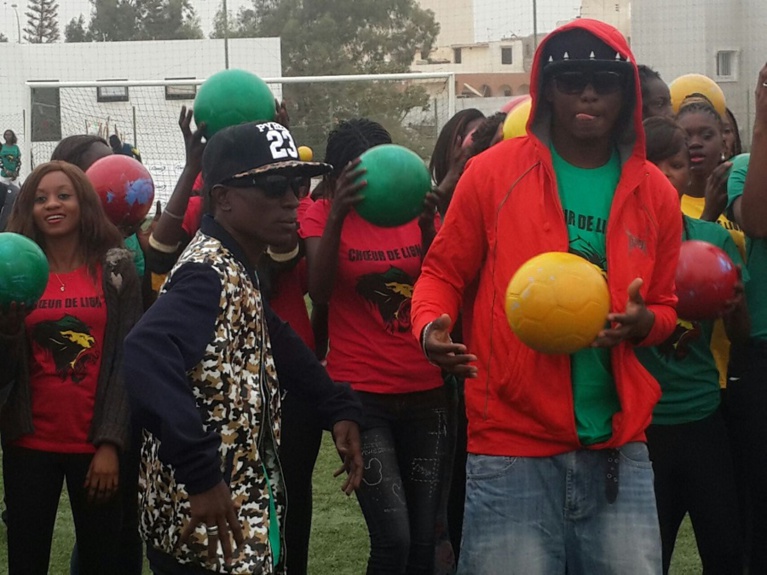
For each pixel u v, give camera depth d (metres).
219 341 2.98
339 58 42.94
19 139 30.03
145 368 2.81
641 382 3.43
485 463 3.42
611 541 3.35
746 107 18.92
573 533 3.39
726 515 4.22
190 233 4.70
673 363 4.20
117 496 4.26
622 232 3.41
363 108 20.36
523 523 3.36
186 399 2.83
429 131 19.89
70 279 4.25
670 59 19.77
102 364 4.19
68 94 22.27
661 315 3.46
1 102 30.48
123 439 4.12
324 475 7.57
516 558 3.35
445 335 3.35
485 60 48.75
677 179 4.47
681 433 4.23
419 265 4.48
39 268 3.95
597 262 3.40
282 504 3.16
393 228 4.50
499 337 3.38
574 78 3.36
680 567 5.72
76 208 4.28
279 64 31.00
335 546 6.07
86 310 4.20
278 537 3.12
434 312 3.48
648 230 3.46
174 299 2.93
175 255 4.59
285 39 42.81
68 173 4.31
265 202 3.13
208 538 2.98
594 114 3.37
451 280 3.58
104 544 4.31
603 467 3.36
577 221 3.42
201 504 2.82
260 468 3.06
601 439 3.35
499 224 3.43
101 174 4.97
